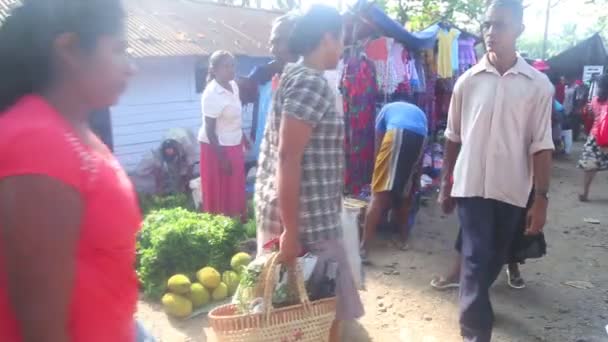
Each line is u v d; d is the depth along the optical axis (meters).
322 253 2.61
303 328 2.52
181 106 8.05
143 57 6.67
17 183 0.98
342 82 6.10
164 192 7.04
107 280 1.19
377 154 5.00
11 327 1.09
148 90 7.51
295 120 2.36
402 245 5.29
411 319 3.84
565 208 7.21
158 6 9.41
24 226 0.98
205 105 5.34
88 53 1.16
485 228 3.15
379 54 6.45
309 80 2.40
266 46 9.16
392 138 4.64
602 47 18.94
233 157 5.55
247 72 9.02
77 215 1.05
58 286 1.03
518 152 3.08
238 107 5.50
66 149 1.04
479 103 3.14
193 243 4.12
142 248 4.28
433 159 7.88
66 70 1.16
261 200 2.78
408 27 14.02
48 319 1.03
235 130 5.54
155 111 7.66
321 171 2.54
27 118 1.06
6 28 1.14
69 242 1.04
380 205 4.80
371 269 4.78
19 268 0.99
